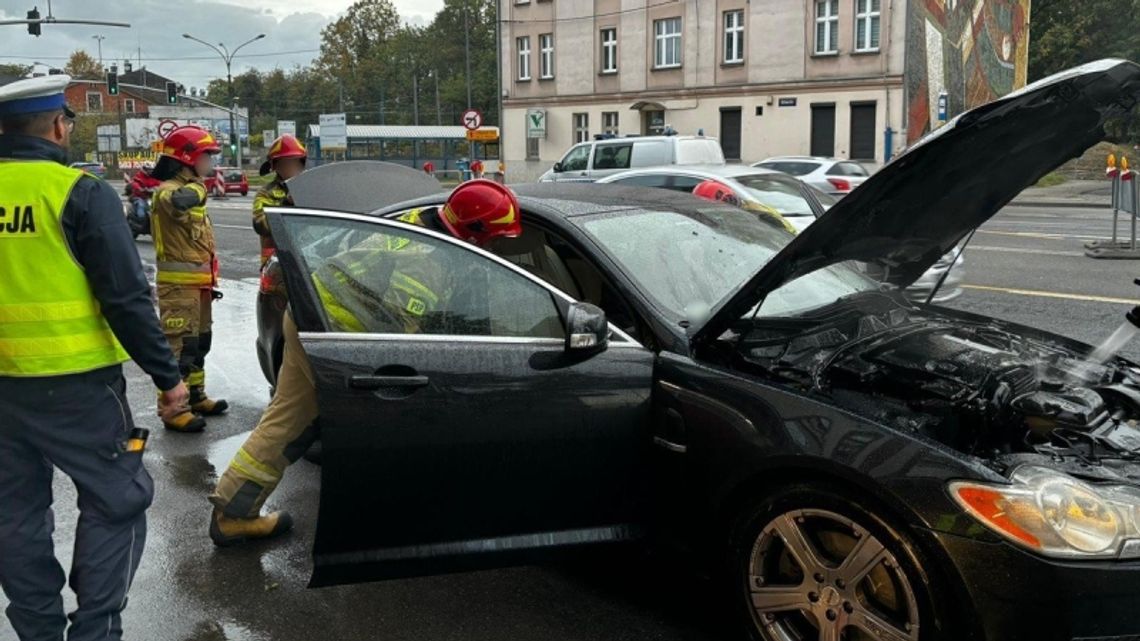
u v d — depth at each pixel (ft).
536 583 12.01
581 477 10.53
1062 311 28.22
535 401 10.27
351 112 342.85
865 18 102.01
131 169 185.06
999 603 8.11
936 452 8.61
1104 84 9.10
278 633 10.84
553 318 10.84
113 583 9.20
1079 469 9.12
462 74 330.95
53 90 8.80
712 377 10.25
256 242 54.08
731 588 10.18
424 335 10.34
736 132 114.83
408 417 9.91
